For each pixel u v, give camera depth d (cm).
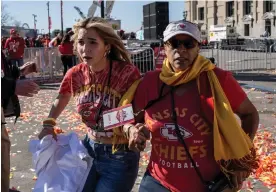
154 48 1661
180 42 251
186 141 255
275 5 5653
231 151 245
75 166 306
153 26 3378
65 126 845
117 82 301
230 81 256
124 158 304
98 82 305
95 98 305
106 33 302
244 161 244
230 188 255
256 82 1515
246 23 6184
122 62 310
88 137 319
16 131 809
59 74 1867
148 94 266
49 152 306
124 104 287
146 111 268
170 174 260
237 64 2127
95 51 299
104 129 280
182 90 257
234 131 242
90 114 307
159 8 3266
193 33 251
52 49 1841
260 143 646
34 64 324
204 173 257
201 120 253
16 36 1558
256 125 265
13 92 285
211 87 252
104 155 307
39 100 1253
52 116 330
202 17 7275
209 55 2211
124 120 275
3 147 298
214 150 247
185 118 254
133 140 262
